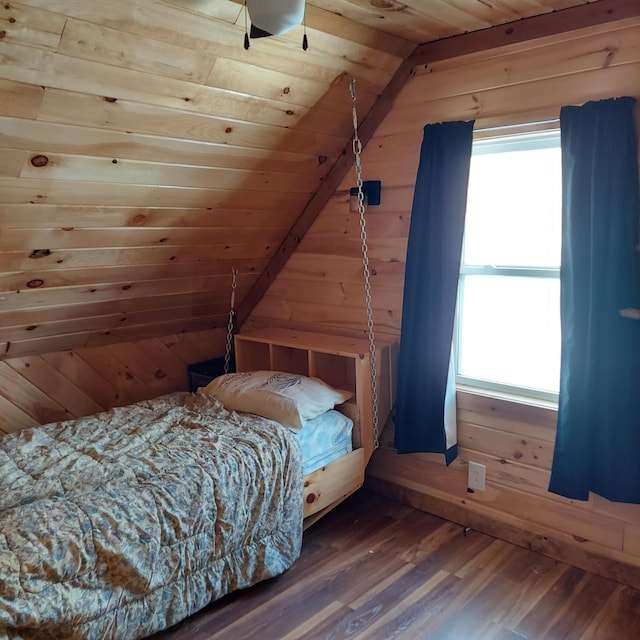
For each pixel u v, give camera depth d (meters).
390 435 2.96
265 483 2.23
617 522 2.29
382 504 2.96
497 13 2.24
